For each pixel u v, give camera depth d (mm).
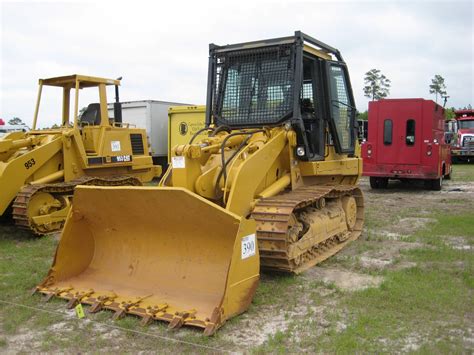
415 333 4617
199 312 4875
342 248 7719
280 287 5812
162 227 5566
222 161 6020
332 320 4914
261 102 7004
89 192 5527
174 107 18766
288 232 6043
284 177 6871
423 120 15109
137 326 4766
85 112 11414
